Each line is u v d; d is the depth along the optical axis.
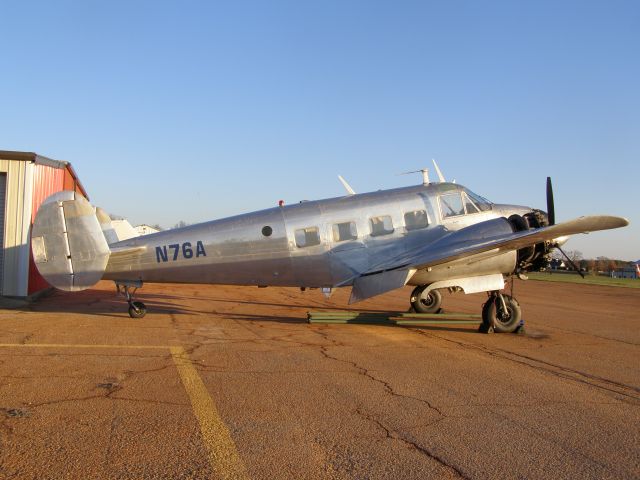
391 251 11.09
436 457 3.87
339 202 11.37
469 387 5.94
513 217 11.16
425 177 12.53
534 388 5.96
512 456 3.92
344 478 3.48
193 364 6.78
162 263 11.27
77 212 11.15
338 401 5.25
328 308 15.20
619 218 8.55
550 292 25.66
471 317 10.88
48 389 5.40
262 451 3.91
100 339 8.55
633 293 25.81
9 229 14.48
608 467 3.75
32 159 14.68
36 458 3.68
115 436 4.13
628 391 5.93
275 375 6.30
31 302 14.82
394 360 7.38
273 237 11.05
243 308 14.82
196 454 3.82
